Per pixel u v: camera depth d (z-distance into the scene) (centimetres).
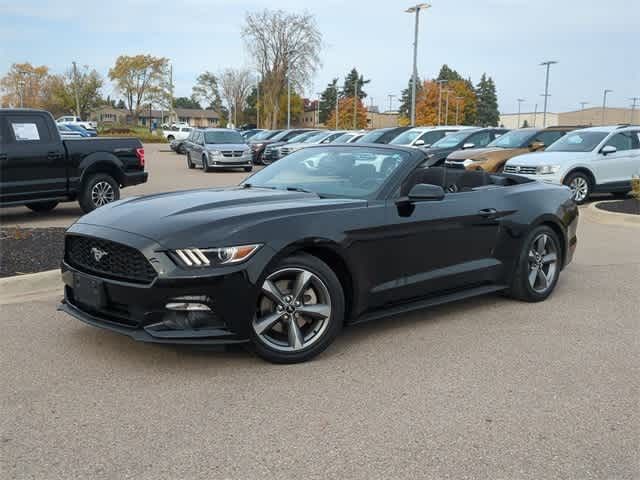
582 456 325
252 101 10312
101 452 320
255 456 319
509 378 425
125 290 408
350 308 472
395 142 1859
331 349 474
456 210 532
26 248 741
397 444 333
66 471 302
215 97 10556
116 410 367
